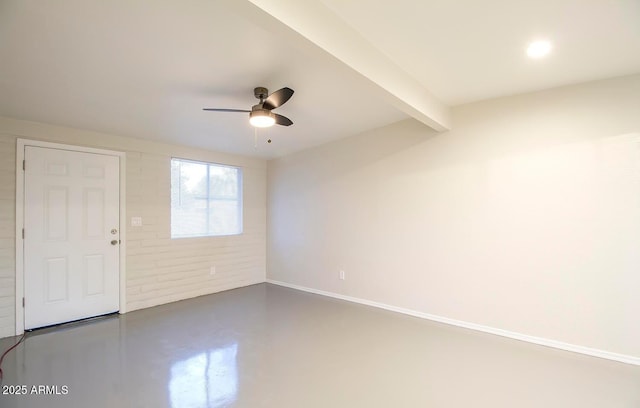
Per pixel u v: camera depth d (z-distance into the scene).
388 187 4.14
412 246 3.91
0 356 2.77
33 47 2.09
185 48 2.19
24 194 3.30
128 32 1.99
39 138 3.40
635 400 2.15
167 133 3.98
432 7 1.93
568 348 2.92
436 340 3.14
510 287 3.23
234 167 5.34
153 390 2.25
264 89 2.81
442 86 3.05
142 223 4.15
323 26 1.91
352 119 3.88
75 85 2.65
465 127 3.51
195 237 4.73
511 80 2.90
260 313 3.96
